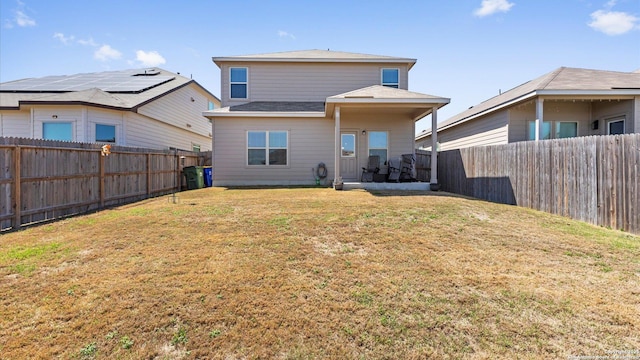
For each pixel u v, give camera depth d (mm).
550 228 5203
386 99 9258
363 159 12594
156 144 14484
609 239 4613
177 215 5996
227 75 13664
